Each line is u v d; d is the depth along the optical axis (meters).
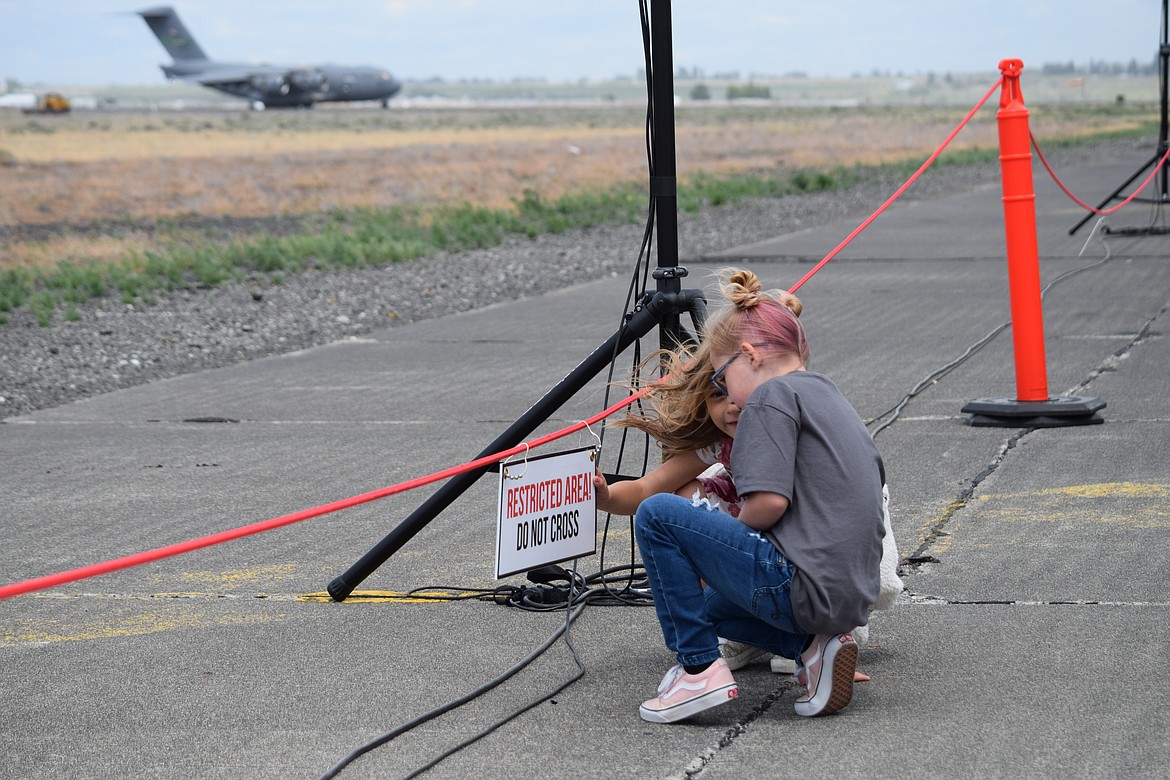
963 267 29.14
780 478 6.20
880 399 15.02
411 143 131.38
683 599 6.48
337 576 9.37
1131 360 16.81
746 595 6.35
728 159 96.06
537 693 7.09
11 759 6.44
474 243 40.31
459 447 13.79
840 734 6.36
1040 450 12.24
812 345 19.20
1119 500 10.46
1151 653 7.25
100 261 38.19
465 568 9.56
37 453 14.47
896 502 10.72
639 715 6.71
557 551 7.50
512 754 6.28
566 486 7.48
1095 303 22.08
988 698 6.73
